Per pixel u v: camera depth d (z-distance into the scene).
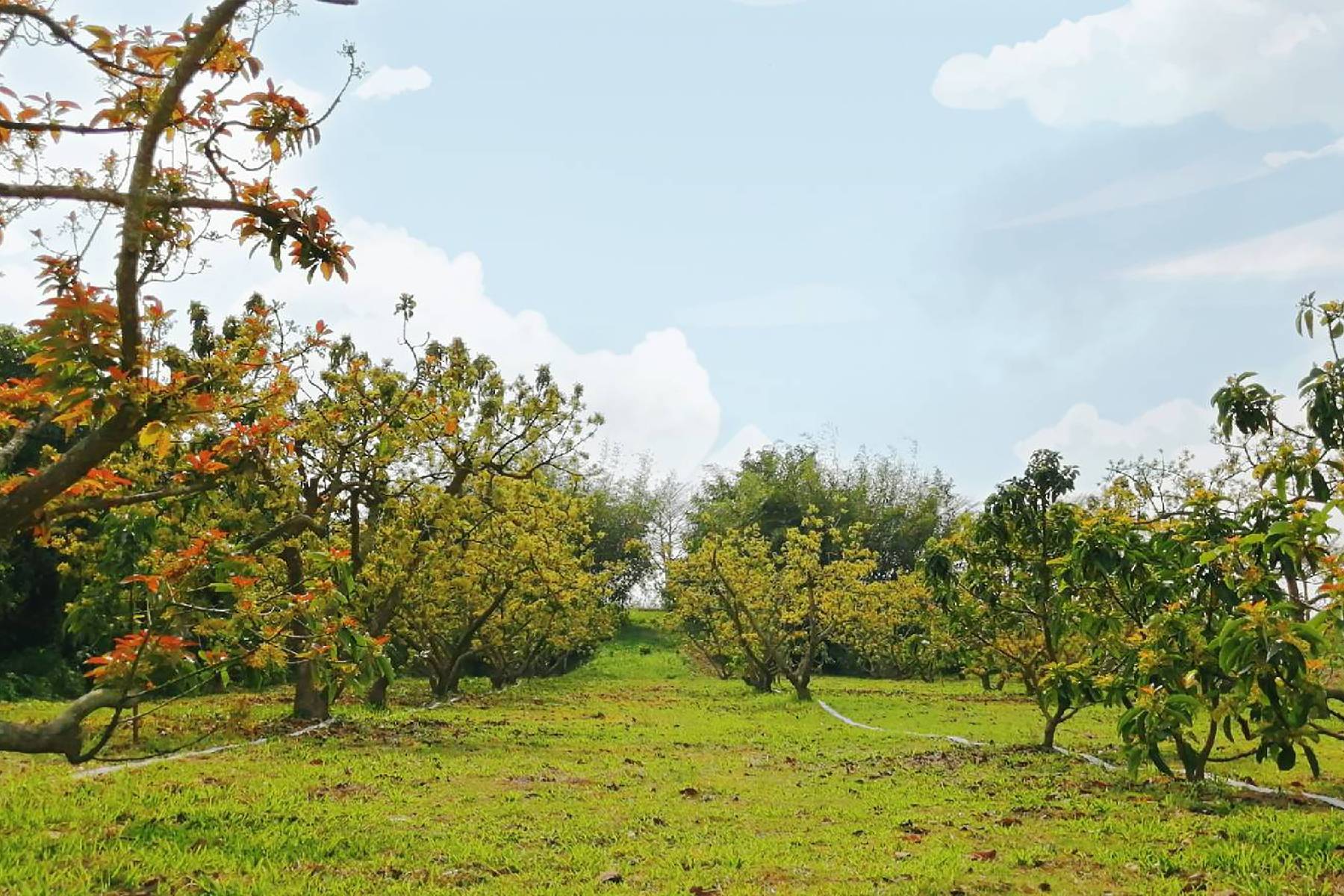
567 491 23.86
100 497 4.50
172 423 3.88
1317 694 6.84
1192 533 8.49
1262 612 6.74
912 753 11.83
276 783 8.33
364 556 14.22
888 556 41.47
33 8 3.83
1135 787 8.73
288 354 8.47
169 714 13.58
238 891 5.20
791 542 23.89
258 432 5.05
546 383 14.81
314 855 6.07
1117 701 8.99
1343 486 7.61
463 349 14.33
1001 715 17.88
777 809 7.99
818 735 14.32
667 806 8.05
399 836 6.65
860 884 5.63
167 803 7.30
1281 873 5.61
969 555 12.30
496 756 10.88
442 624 20.16
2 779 8.23
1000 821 7.50
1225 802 7.80
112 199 3.66
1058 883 5.68
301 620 6.98
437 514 14.31
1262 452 11.09
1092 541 9.52
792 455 43.50
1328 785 9.04
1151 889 5.50
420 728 13.24
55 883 5.18
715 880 5.73
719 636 25.80
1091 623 10.05
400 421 12.38
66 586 12.80
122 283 3.68
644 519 43.56
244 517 11.77
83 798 7.33
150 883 5.36
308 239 4.44
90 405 3.74
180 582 5.55
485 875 5.78
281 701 17.11
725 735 14.15
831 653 34.94
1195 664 8.02
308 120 4.52
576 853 6.30
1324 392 7.80
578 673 31.97
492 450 15.07
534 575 19.44
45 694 18.69
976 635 13.42
